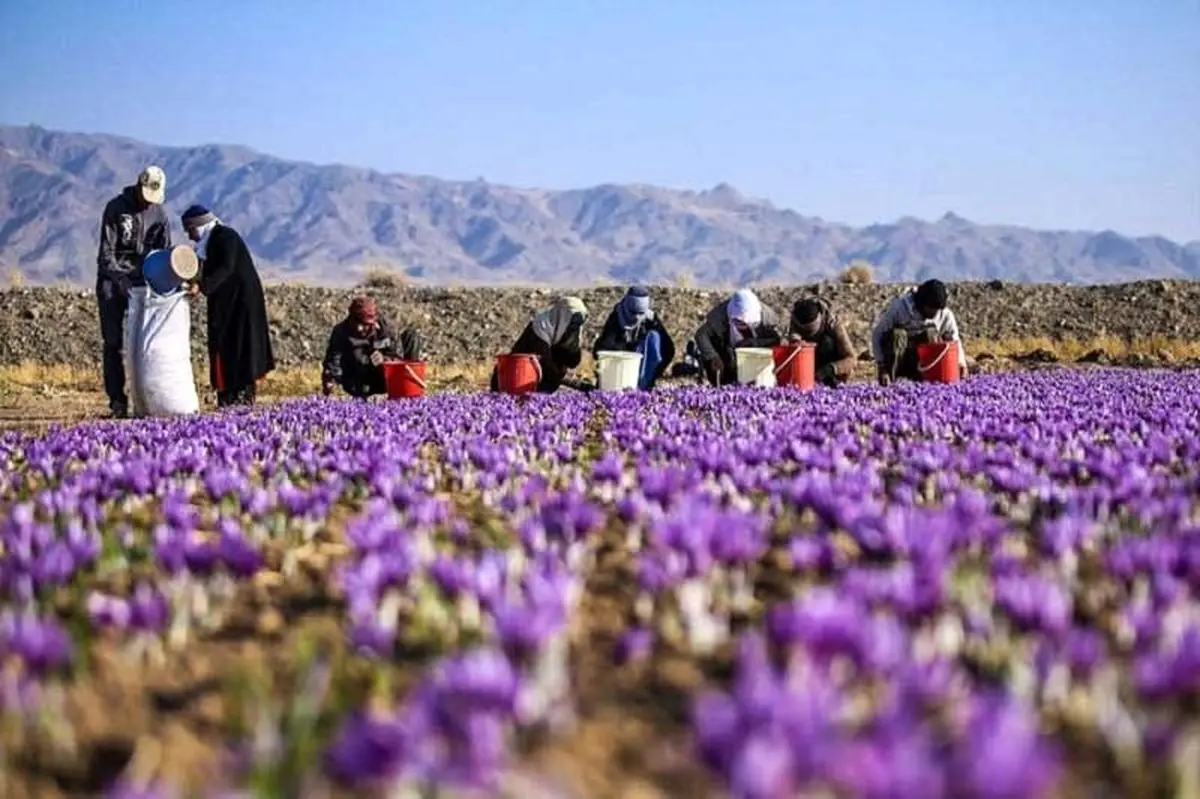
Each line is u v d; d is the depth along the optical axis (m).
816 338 18.33
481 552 6.52
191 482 8.73
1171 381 19.06
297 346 31.94
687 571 5.27
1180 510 6.73
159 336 15.62
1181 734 3.78
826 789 3.18
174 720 4.24
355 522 6.09
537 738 3.94
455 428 12.19
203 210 17.16
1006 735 3.23
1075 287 38.75
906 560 5.66
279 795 3.55
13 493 9.02
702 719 3.35
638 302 17.92
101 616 5.09
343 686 4.40
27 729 4.09
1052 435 10.73
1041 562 5.91
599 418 13.73
